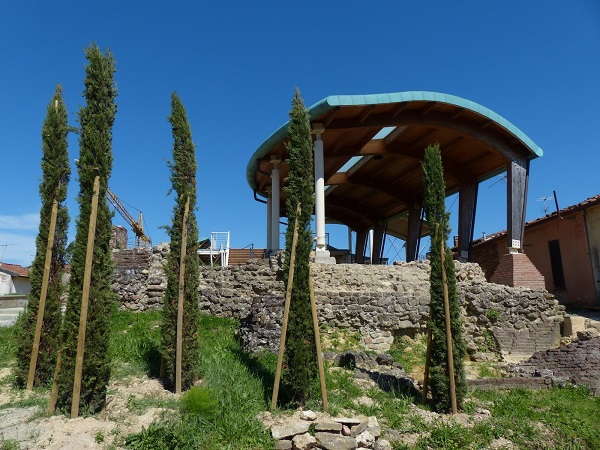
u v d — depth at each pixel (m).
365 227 29.28
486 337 12.45
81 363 6.69
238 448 6.30
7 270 27.50
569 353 11.04
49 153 8.74
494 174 19.53
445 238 8.95
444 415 8.15
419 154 19.31
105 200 7.39
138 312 13.21
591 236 17.05
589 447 7.83
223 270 14.00
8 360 9.52
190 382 7.94
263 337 10.30
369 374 9.63
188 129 8.63
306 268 7.90
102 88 7.64
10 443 5.84
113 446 6.00
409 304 12.04
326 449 6.53
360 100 14.74
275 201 18.03
